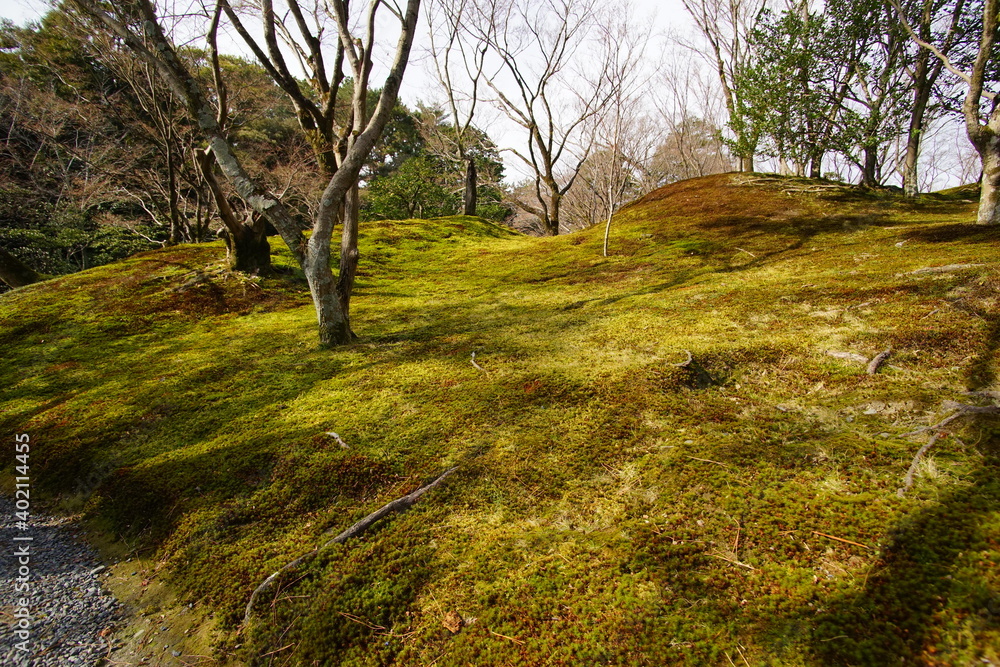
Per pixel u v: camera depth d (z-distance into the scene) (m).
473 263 10.49
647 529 2.29
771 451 2.69
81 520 3.23
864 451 2.53
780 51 10.12
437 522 2.60
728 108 15.35
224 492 3.08
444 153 21.61
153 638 2.24
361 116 5.54
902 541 1.92
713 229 9.84
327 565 2.40
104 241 15.62
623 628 1.83
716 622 1.78
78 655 2.18
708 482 2.52
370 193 20.03
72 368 5.51
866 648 1.56
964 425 2.54
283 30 7.14
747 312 5.01
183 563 2.66
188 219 16.92
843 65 10.43
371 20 5.34
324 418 3.78
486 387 4.02
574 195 25.31
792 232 8.71
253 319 6.85
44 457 3.85
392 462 3.13
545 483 2.78
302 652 2.02
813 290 5.26
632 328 5.08
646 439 3.04
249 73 15.45
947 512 1.99
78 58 14.65
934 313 3.99
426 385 4.21
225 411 4.13
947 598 1.64
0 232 14.12
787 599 1.80
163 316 6.99
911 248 6.31
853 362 3.55
